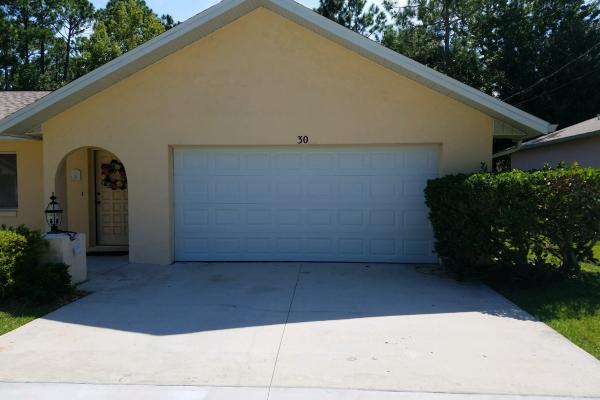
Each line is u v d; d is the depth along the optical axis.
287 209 9.65
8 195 11.47
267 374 4.39
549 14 27.34
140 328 5.68
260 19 9.30
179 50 9.41
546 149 20.34
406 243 9.52
